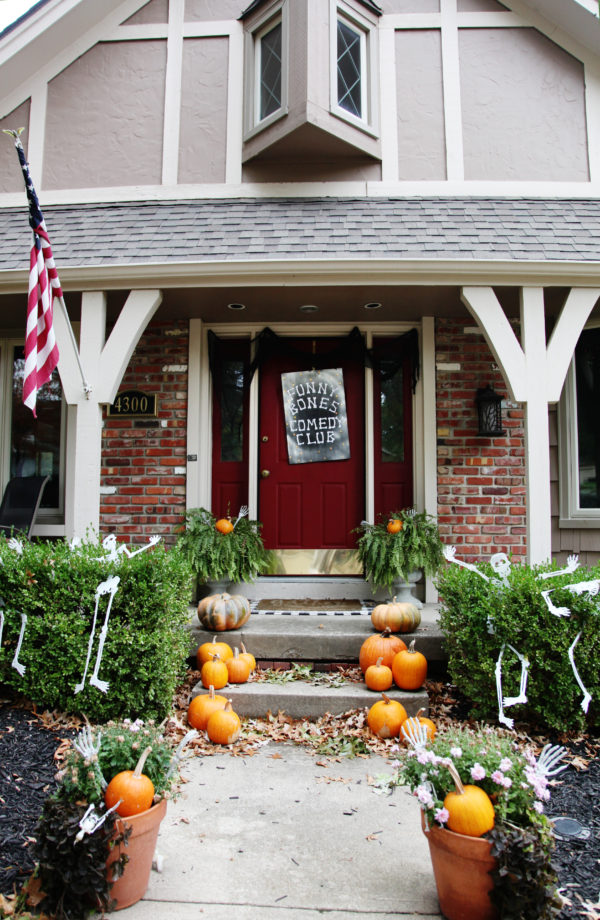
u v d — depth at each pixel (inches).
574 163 206.4
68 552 145.7
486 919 74.4
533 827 74.2
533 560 161.3
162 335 207.3
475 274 167.9
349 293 180.4
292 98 193.2
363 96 207.9
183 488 202.1
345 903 80.4
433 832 75.7
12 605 137.8
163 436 204.1
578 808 102.7
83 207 205.6
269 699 142.7
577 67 209.9
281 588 203.2
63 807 75.9
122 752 82.1
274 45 206.5
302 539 208.1
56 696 134.2
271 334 207.9
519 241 175.8
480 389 201.0
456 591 144.9
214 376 212.2
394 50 211.0
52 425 217.5
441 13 211.5
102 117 213.6
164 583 137.6
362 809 105.3
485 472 200.1
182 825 99.7
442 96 208.8
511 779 76.4
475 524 198.2
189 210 198.7
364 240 177.3
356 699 141.1
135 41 215.9
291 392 211.8
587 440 209.8
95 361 171.6
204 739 132.3
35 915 75.0
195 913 78.1
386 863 89.6
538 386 166.1
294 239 179.0
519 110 208.2
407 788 112.5
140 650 131.9
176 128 210.5
